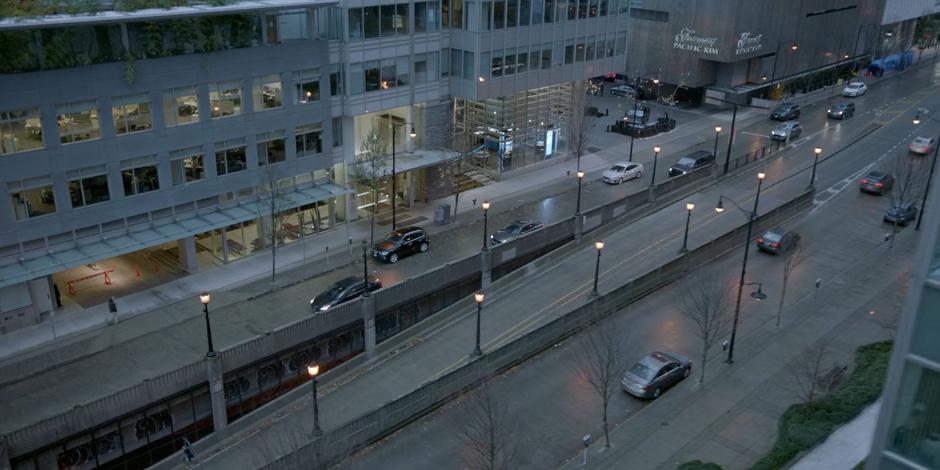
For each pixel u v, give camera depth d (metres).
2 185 36.38
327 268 45.66
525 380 34.97
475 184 60.28
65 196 38.66
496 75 56.75
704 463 27.30
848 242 49.19
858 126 76.62
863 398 30.47
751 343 37.06
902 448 14.44
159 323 38.88
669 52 86.19
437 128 57.16
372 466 29.38
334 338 37.88
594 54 64.38
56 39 36.47
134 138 40.28
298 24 46.78
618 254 47.94
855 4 99.50
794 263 43.44
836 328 38.12
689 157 62.50
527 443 30.38
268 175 45.53
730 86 86.12
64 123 37.66
